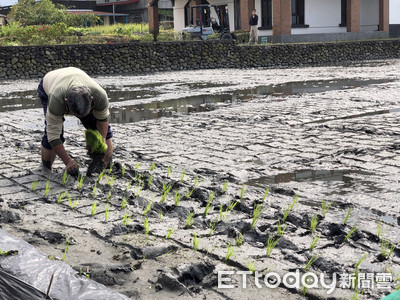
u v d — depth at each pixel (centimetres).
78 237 343
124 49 2344
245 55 2602
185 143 668
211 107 1063
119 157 591
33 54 2153
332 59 2839
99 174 495
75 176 482
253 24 2931
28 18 3503
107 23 5047
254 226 353
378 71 1978
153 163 550
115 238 338
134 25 3841
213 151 616
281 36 3061
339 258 299
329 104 1026
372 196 426
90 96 437
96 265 288
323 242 325
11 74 2114
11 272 262
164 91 1459
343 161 551
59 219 380
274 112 934
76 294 238
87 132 475
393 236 332
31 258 278
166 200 421
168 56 2448
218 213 387
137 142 686
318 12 3300
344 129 730
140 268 291
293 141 660
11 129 843
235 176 501
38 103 1249
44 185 471
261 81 1695
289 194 443
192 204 409
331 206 402
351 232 329
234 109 1002
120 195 437
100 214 390
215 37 2931
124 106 1137
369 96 1138
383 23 3412
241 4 3164
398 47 3083
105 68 2305
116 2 4881
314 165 539
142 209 402
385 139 651
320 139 666
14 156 606
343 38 3256
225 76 1977
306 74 1952
